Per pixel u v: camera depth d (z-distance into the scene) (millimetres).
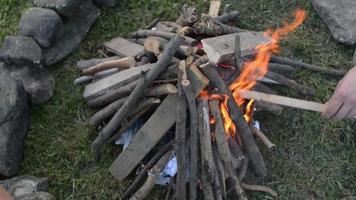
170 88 2098
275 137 2375
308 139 2371
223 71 2199
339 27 2584
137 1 2721
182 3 2725
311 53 2578
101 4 2666
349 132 2381
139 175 2176
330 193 2271
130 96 2131
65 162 2303
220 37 2258
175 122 2139
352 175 2322
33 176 2240
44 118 2398
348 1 2666
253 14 2701
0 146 2184
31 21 2389
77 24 2561
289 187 2271
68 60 2525
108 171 2270
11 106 2229
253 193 2244
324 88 2469
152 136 2162
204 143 2080
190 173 2092
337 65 2551
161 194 2223
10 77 2318
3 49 2369
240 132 2129
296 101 2041
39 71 2412
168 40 2398
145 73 2119
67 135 2363
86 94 2361
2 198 1441
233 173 2127
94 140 2320
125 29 2641
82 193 2234
